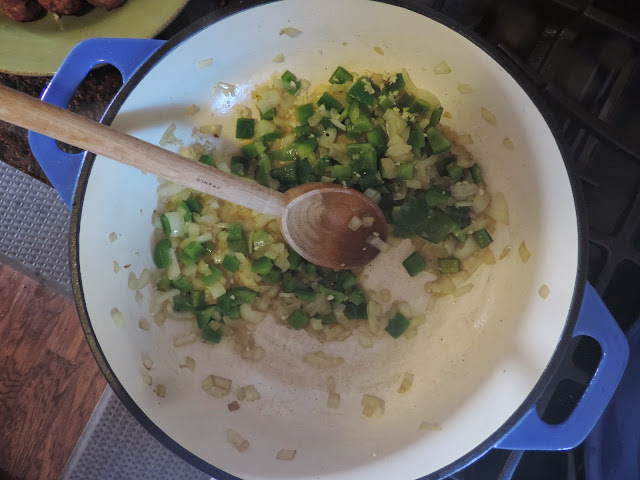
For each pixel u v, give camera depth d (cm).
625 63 29
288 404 32
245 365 32
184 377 31
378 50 31
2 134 31
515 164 30
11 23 30
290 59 32
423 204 31
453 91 31
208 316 32
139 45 28
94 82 31
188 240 32
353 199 29
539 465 31
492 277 32
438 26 27
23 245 33
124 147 21
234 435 31
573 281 26
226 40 29
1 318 33
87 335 26
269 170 32
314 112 32
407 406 31
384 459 29
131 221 30
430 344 32
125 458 33
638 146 28
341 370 33
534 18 30
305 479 29
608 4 28
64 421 33
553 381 31
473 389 30
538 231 28
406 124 32
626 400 30
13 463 33
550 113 26
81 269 26
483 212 32
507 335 30
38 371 33
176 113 31
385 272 33
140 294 31
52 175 28
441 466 28
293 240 29
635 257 29
